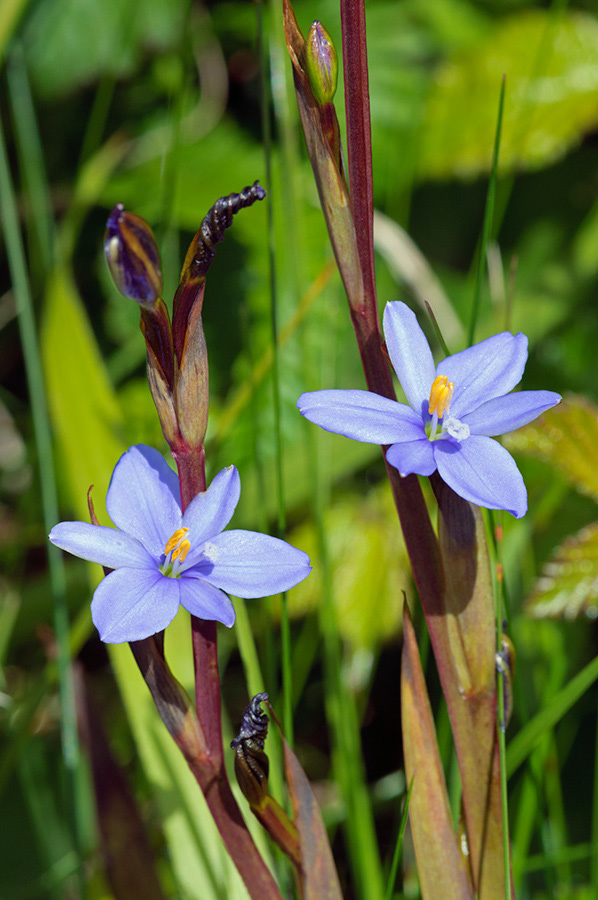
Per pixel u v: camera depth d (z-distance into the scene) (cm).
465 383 50
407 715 50
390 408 49
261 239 96
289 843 49
